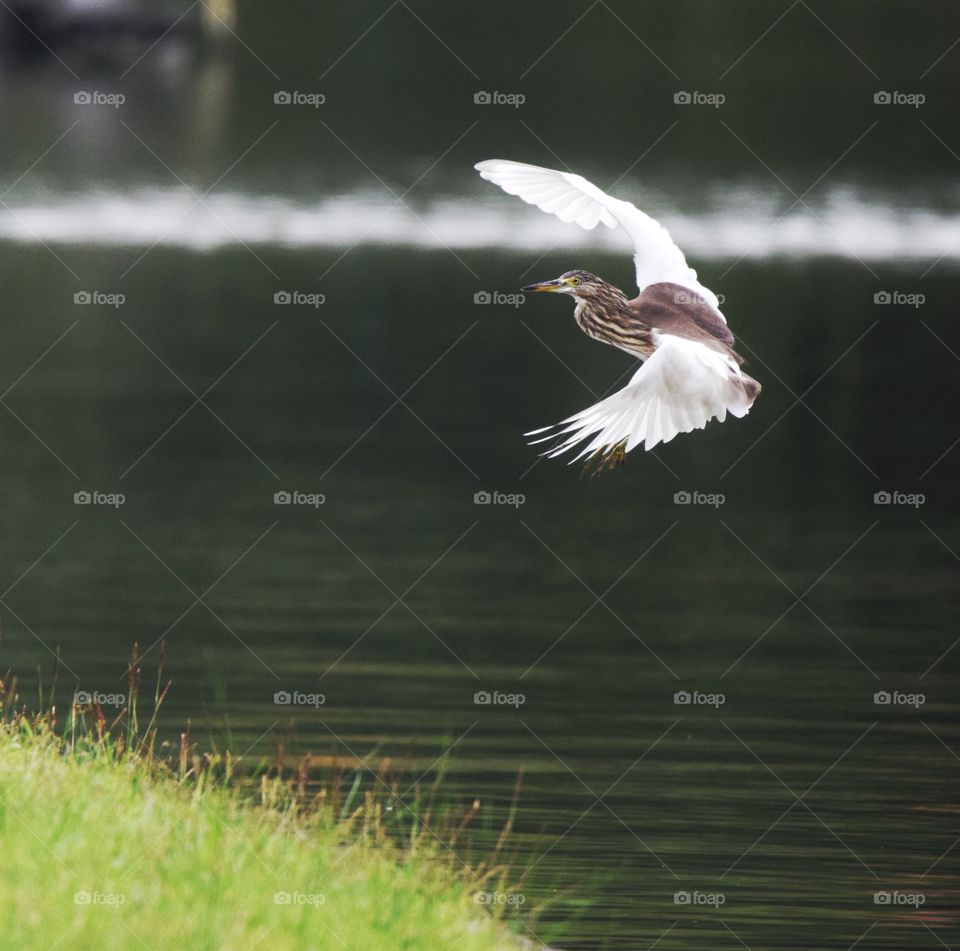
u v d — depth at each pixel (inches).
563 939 354.6
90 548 735.1
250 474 884.6
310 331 1278.3
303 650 594.2
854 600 691.4
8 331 1228.5
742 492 896.9
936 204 1780.3
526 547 765.9
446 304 1396.4
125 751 378.3
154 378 1107.3
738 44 2161.7
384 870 318.3
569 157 1862.7
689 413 251.6
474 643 612.1
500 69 2075.5
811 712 542.9
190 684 548.1
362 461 922.7
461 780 459.2
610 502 865.5
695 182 1791.3
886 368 1229.7
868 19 2246.6
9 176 1712.6
